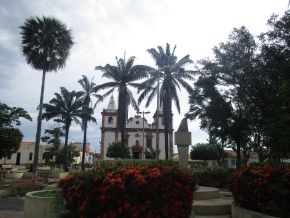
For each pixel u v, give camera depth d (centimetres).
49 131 6069
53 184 2158
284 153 1173
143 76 3775
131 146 6706
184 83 3678
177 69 3706
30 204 814
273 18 2012
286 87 1195
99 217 562
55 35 2895
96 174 600
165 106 3609
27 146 7444
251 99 2245
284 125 1102
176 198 590
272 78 2030
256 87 2159
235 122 2588
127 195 568
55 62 2891
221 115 2575
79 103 4669
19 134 3055
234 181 816
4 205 1298
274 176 697
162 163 693
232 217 818
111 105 6875
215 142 4006
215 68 2497
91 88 4788
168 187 586
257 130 2294
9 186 1817
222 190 1394
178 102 3681
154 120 6869
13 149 3061
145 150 6550
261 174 710
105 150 6594
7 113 3000
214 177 1484
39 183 2125
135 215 556
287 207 651
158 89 3691
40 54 2845
